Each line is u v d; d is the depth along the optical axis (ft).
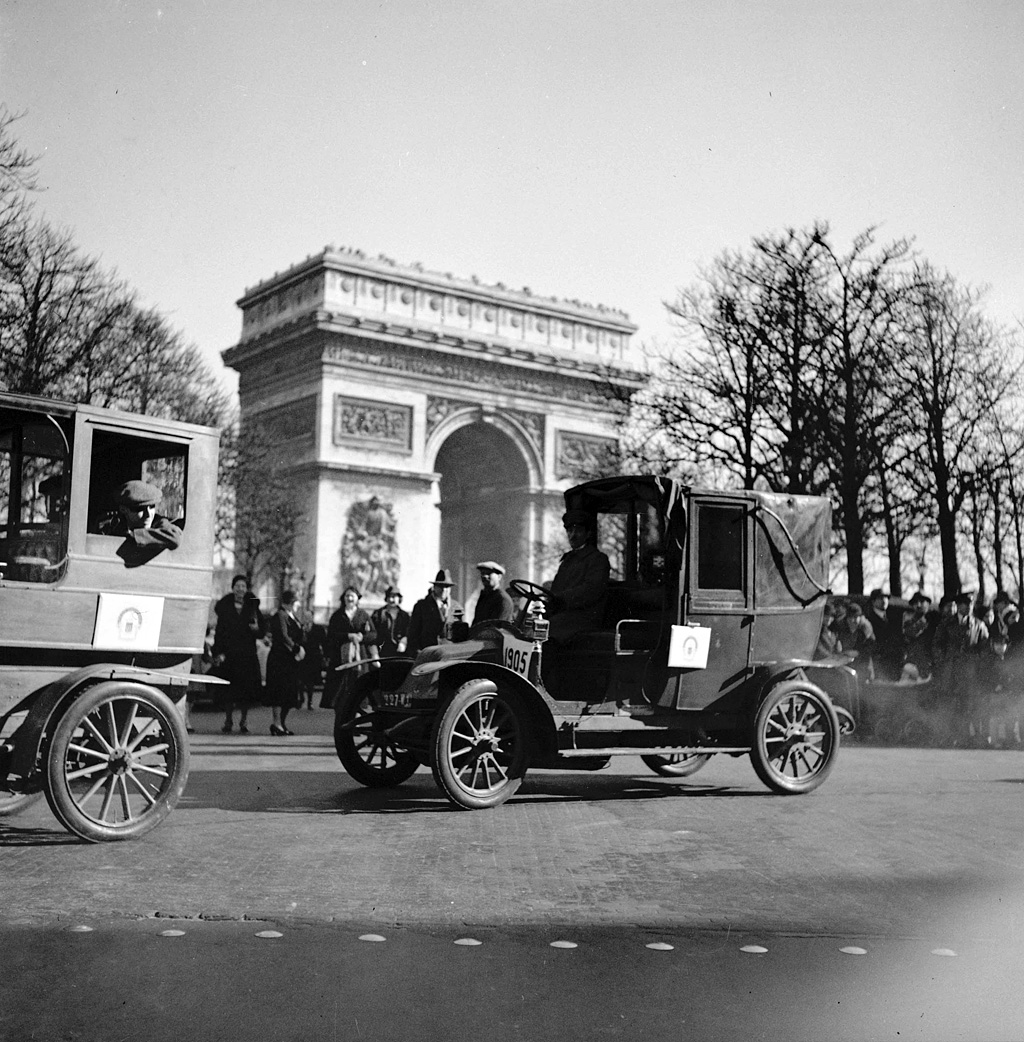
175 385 115.75
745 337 111.96
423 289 227.81
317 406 213.46
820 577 43.37
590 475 148.66
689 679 40.75
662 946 20.95
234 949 20.35
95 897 23.66
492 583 46.24
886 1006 17.95
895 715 67.00
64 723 29.07
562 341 244.63
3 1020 16.60
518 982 18.88
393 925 22.09
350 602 75.05
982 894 25.20
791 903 24.27
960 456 101.76
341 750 41.55
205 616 32.78
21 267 90.27
